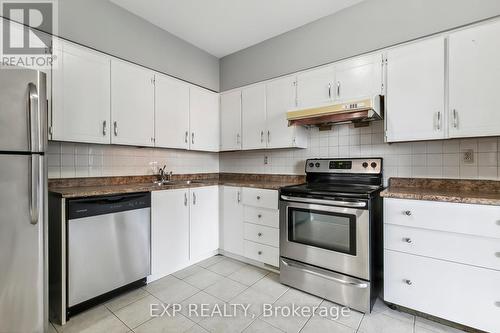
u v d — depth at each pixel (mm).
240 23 2523
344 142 2447
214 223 2764
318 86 2350
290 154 2820
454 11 1813
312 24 2490
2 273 1328
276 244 2332
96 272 1781
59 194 1640
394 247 1724
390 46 2061
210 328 1599
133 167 2580
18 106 1357
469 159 1869
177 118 2686
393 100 1938
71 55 1886
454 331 1549
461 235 1494
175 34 2727
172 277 2291
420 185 2049
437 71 1767
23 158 1377
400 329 1576
